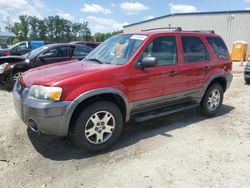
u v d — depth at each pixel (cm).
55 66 452
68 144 432
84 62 468
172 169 362
